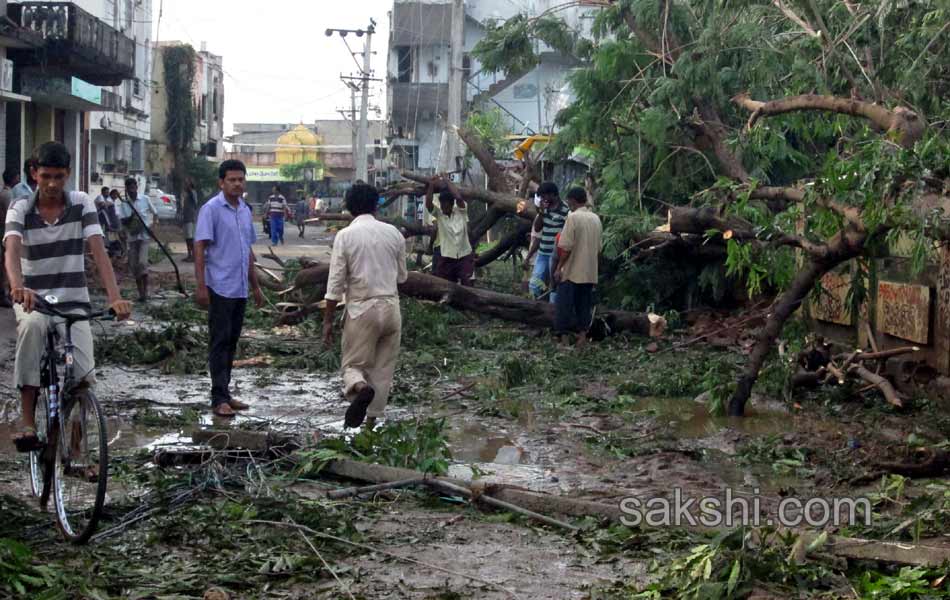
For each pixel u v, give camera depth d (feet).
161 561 16.19
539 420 29.32
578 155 60.95
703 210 31.17
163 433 26.32
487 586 15.57
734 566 15.26
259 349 40.42
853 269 33.81
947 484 22.22
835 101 30.99
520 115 135.64
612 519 18.86
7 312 48.83
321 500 20.04
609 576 16.16
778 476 23.29
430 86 171.94
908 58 35.17
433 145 176.14
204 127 228.02
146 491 20.08
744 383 29.96
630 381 34.09
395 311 25.96
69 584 14.84
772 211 40.45
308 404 30.81
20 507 18.94
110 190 81.76
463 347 42.70
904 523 17.94
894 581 15.29
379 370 26.21
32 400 18.65
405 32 175.63
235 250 28.68
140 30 151.43
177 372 35.65
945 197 24.95
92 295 59.36
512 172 70.64
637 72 47.44
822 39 36.52
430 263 62.44
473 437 26.91
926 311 30.48
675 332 45.47
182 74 184.85
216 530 17.48
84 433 17.40
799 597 15.08
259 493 19.79
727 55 43.16
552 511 19.30
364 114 172.96
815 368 33.04
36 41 81.46
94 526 16.71
